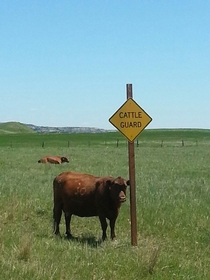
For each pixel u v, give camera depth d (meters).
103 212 12.38
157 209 15.08
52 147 73.38
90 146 77.38
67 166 33.94
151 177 24.66
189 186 20.67
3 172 27.98
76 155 48.75
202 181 22.94
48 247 10.78
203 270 9.86
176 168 32.16
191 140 110.50
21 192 18.33
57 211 13.32
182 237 12.68
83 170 30.06
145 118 11.79
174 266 9.80
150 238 12.62
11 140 106.69
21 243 10.19
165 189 19.31
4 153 52.34
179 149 64.38
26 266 8.88
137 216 14.46
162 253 10.65
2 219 13.67
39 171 29.52
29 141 102.25
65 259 9.77
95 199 12.44
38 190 19.12
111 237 12.49
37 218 14.94
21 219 14.55
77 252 10.41
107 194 12.19
